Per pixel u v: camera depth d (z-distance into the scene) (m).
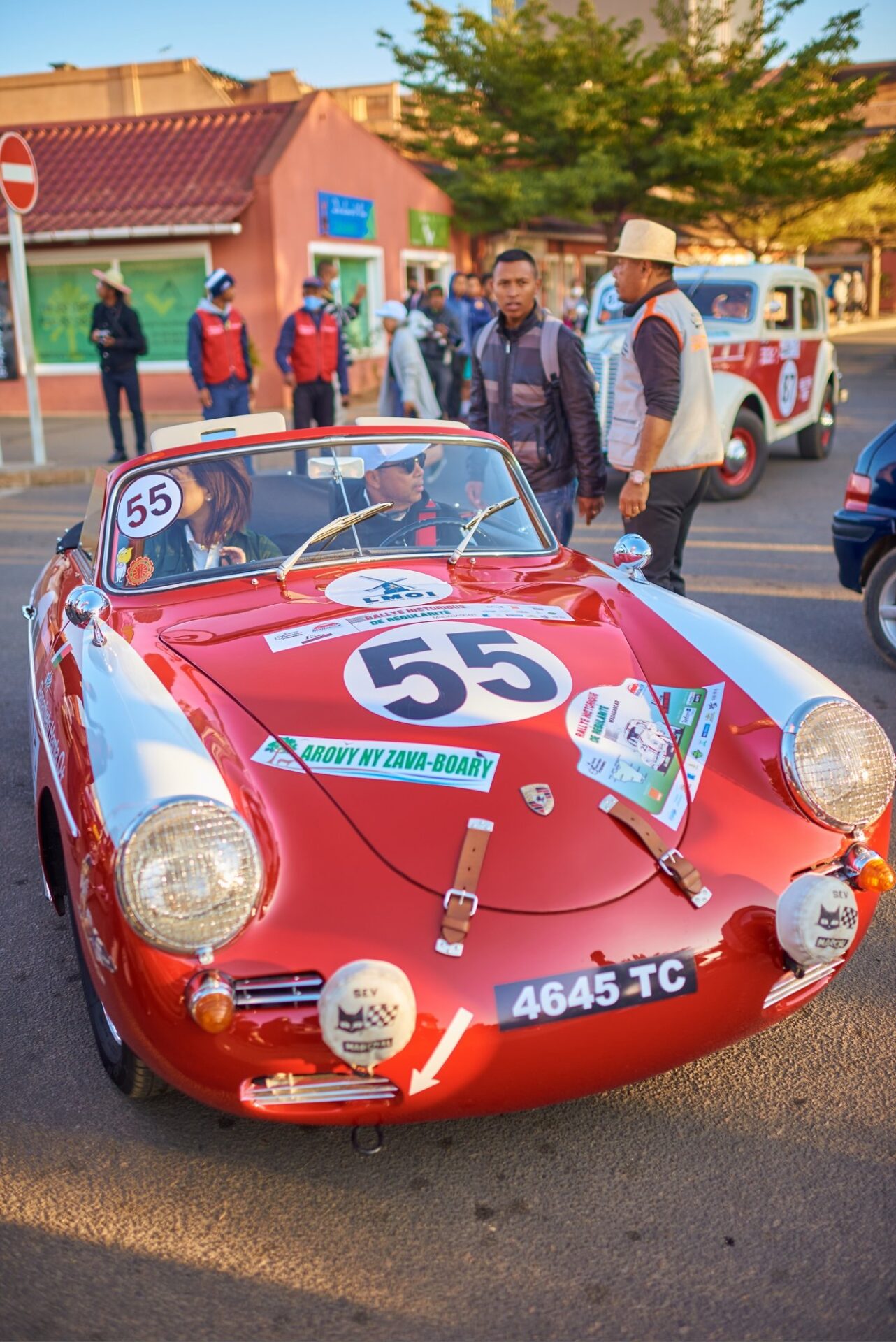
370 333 19.58
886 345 31.19
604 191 20.70
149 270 16.81
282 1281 1.97
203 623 2.80
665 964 2.05
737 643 2.75
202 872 1.91
